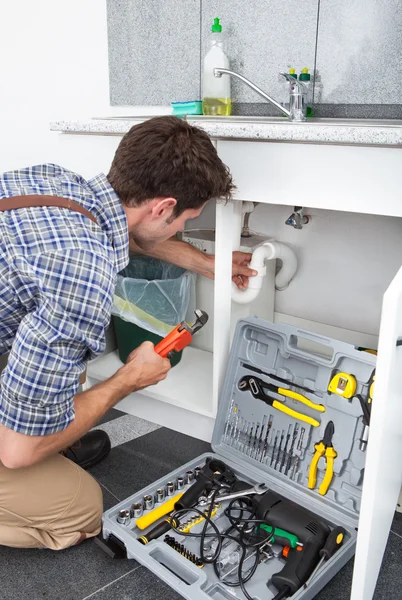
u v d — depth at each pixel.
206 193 1.08
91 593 1.14
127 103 2.04
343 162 1.17
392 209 1.14
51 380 0.90
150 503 1.31
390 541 1.29
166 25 1.85
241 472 1.42
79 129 1.53
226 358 1.55
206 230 1.84
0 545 1.26
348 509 1.28
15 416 0.92
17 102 2.36
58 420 0.96
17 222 0.91
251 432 1.47
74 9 2.05
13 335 1.01
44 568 1.20
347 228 1.73
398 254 1.67
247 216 1.77
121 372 1.17
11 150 2.48
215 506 1.32
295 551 1.15
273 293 1.87
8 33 2.25
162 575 1.10
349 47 1.54
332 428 1.31
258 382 1.45
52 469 1.16
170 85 1.91
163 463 1.56
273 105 1.70
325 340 1.31
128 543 1.18
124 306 1.59
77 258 0.89
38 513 1.16
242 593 1.11
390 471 1.03
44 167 1.10
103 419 1.79
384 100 1.53
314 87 1.63
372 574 1.05
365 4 1.48
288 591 1.09
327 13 1.55
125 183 1.02
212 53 1.71
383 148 1.11
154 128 1.03
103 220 1.02
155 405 1.75
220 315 1.49
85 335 0.92
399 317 0.85
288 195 1.26
